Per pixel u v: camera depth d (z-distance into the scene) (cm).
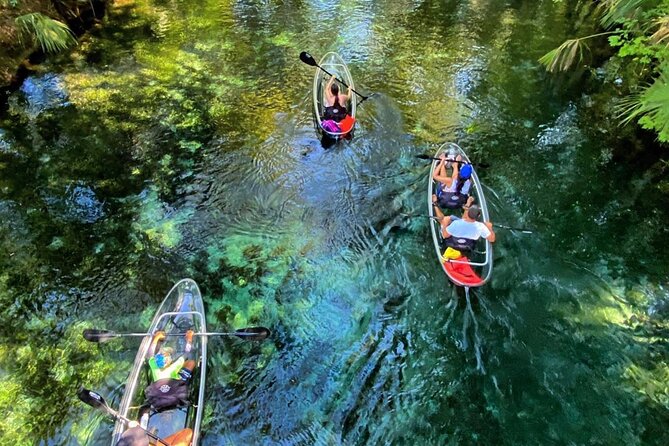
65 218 672
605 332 549
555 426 473
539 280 600
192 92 898
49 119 820
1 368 514
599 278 604
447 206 660
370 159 778
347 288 604
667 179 725
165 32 1065
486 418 481
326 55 991
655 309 571
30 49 926
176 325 534
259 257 639
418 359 531
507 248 636
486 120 849
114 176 734
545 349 534
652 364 520
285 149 792
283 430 476
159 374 471
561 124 833
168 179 735
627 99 791
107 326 555
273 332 558
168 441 438
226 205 704
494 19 1141
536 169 752
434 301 583
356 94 897
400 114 862
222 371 518
